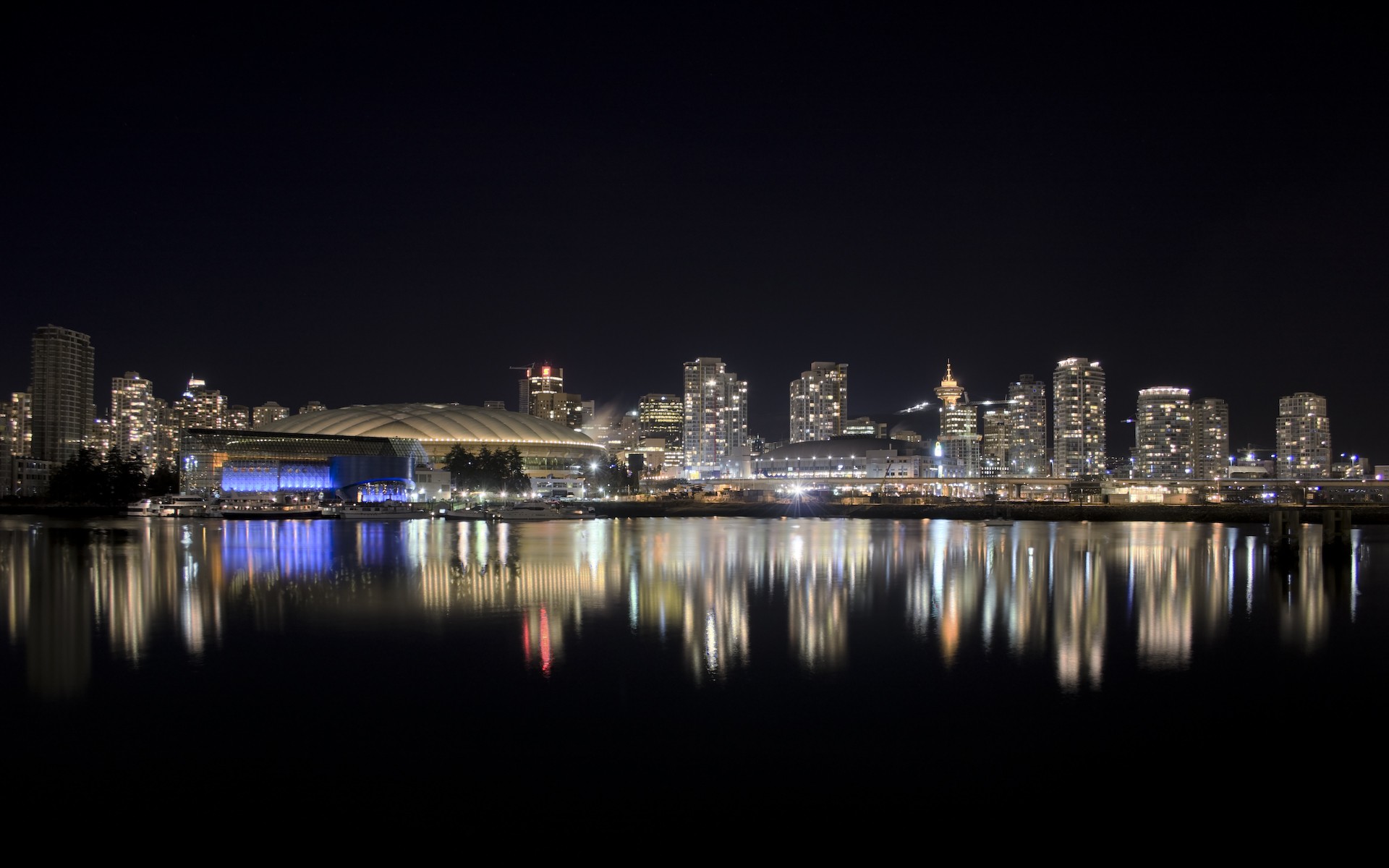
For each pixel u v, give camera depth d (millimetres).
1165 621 49156
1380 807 23219
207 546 98625
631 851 20594
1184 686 34062
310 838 21141
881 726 28781
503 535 125875
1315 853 20891
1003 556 93938
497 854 20438
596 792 23625
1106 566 82500
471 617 48594
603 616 49031
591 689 33031
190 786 23969
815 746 27047
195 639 42188
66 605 52594
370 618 48344
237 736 27766
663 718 29469
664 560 84250
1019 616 50094
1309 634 45281
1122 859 20500
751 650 39875
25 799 23141
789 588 61812
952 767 25469
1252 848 21078
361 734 27906
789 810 22703
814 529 155500
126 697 31969
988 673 35688
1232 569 79750
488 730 28328
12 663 37156
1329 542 97188
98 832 21422
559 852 20547
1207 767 25812
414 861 20141
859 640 42375
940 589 62188
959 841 21266
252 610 51219
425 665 36656
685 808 22750
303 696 32094
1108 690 33375
